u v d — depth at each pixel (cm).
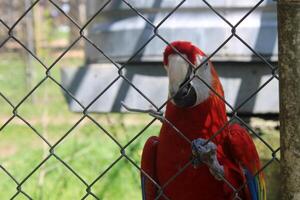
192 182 271
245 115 406
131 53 410
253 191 266
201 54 269
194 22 393
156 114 231
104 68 418
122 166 565
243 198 271
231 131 270
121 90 414
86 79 423
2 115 1022
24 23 1209
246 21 389
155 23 400
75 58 1367
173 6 396
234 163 268
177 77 262
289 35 172
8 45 1259
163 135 278
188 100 267
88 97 423
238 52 389
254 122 401
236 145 263
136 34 406
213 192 272
